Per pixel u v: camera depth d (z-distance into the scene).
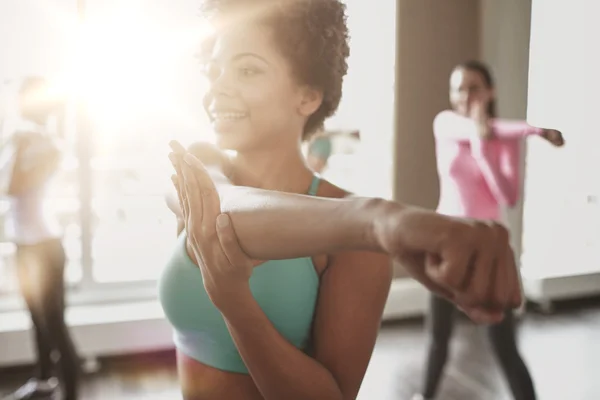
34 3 2.53
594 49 3.44
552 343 2.88
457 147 1.82
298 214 0.27
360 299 0.49
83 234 2.80
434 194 3.32
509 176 1.73
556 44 3.39
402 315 3.21
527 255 3.51
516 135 1.67
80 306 2.79
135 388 2.40
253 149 0.49
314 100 0.49
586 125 3.54
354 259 0.49
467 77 1.81
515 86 3.33
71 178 3.28
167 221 3.64
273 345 0.42
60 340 2.01
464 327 3.06
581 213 3.63
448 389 2.33
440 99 3.27
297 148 0.51
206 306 0.48
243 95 0.47
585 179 3.61
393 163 3.24
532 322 3.18
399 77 3.20
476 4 3.27
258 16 0.46
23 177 1.88
